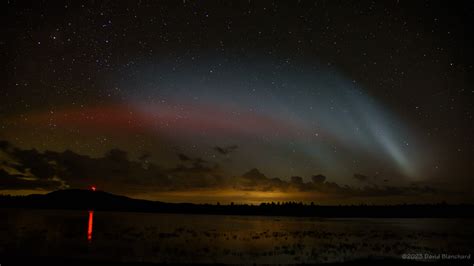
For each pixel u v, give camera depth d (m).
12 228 61.53
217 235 57.66
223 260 30.78
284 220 132.25
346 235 60.12
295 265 27.53
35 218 96.94
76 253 33.09
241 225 90.31
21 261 27.31
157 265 26.66
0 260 27.67
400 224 104.50
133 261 28.62
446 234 62.94
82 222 84.44
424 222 119.25
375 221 129.62
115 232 58.88
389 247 41.53
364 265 27.42
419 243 46.47
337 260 31.12
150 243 43.69
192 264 27.83
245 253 35.81
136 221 97.38
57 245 39.50
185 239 49.91
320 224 101.88
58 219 94.69
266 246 42.38
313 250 38.69
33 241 43.00
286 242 47.44
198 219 126.12
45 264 26.17
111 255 32.22
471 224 105.50
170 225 83.19
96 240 45.88
